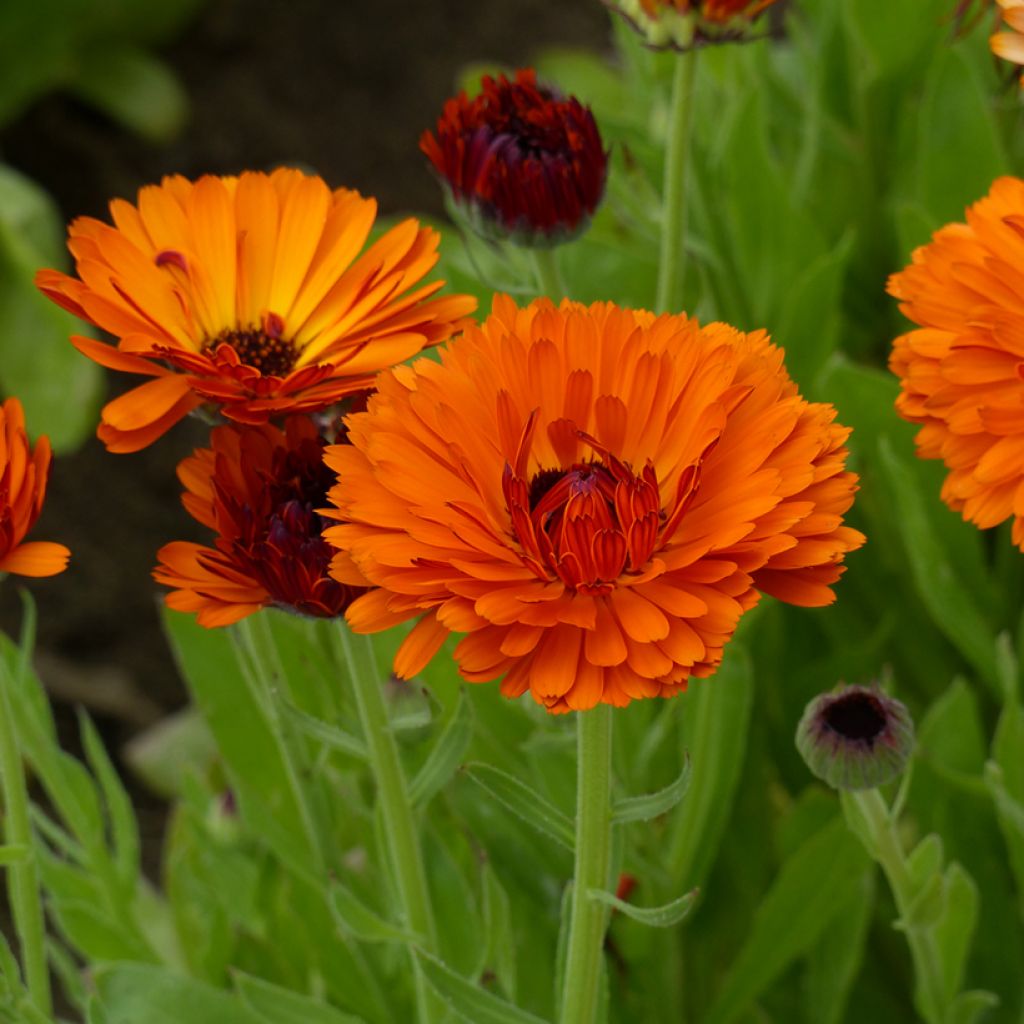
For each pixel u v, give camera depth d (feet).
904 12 2.27
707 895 2.18
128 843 2.06
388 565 1.61
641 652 1.60
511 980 1.94
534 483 1.68
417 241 1.78
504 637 1.61
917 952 1.92
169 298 1.79
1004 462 1.73
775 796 2.27
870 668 2.19
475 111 1.94
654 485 1.62
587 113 1.92
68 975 2.05
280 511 1.70
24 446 1.68
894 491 2.18
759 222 2.24
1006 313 1.75
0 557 1.67
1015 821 1.99
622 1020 2.08
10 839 1.80
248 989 1.91
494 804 2.07
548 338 1.66
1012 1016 2.15
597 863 1.70
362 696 1.77
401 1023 2.04
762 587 1.63
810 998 2.11
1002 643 2.04
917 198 2.22
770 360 1.66
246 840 2.08
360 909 1.83
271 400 1.72
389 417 1.64
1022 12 1.79
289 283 1.80
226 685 2.06
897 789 2.13
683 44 1.89
